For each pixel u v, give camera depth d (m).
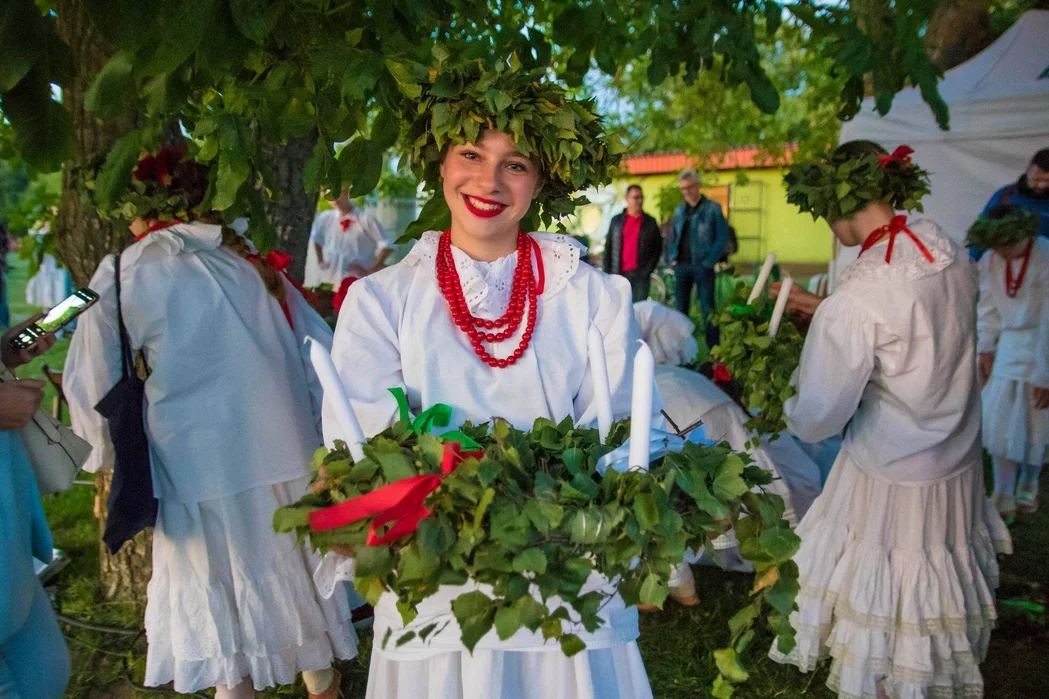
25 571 2.13
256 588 2.56
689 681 3.04
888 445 2.57
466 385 1.74
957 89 5.74
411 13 2.05
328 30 2.12
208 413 2.52
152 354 2.50
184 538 2.53
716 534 1.51
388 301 1.79
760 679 3.05
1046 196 4.81
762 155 12.17
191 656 2.52
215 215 2.64
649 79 2.90
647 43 2.85
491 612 1.34
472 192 1.75
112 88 1.87
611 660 1.71
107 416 2.40
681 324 4.50
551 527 1.31
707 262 9.38
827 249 18.06
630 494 1.38
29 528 2.20
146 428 2.50
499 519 1.30
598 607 1.37
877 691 2.69
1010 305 4.44
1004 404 4.49
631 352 1.83
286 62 2.15
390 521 1.33
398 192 7.83
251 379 2.59
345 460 1.48
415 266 1.85
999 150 5.60
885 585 2.60
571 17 2.95
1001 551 2.87
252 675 2.59
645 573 1.40
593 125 1.80
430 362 1.75
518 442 1.49
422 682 1.64
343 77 1.82
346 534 1.39
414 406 1.76
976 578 2.65
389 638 1.64
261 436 2.60
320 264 7.90
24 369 7.59
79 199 3.00
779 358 3.03
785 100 14.41
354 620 3.27
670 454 1.46
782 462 3.87
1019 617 3.56
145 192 2.52
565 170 1.78
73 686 3.01
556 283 1.84
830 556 2.74
